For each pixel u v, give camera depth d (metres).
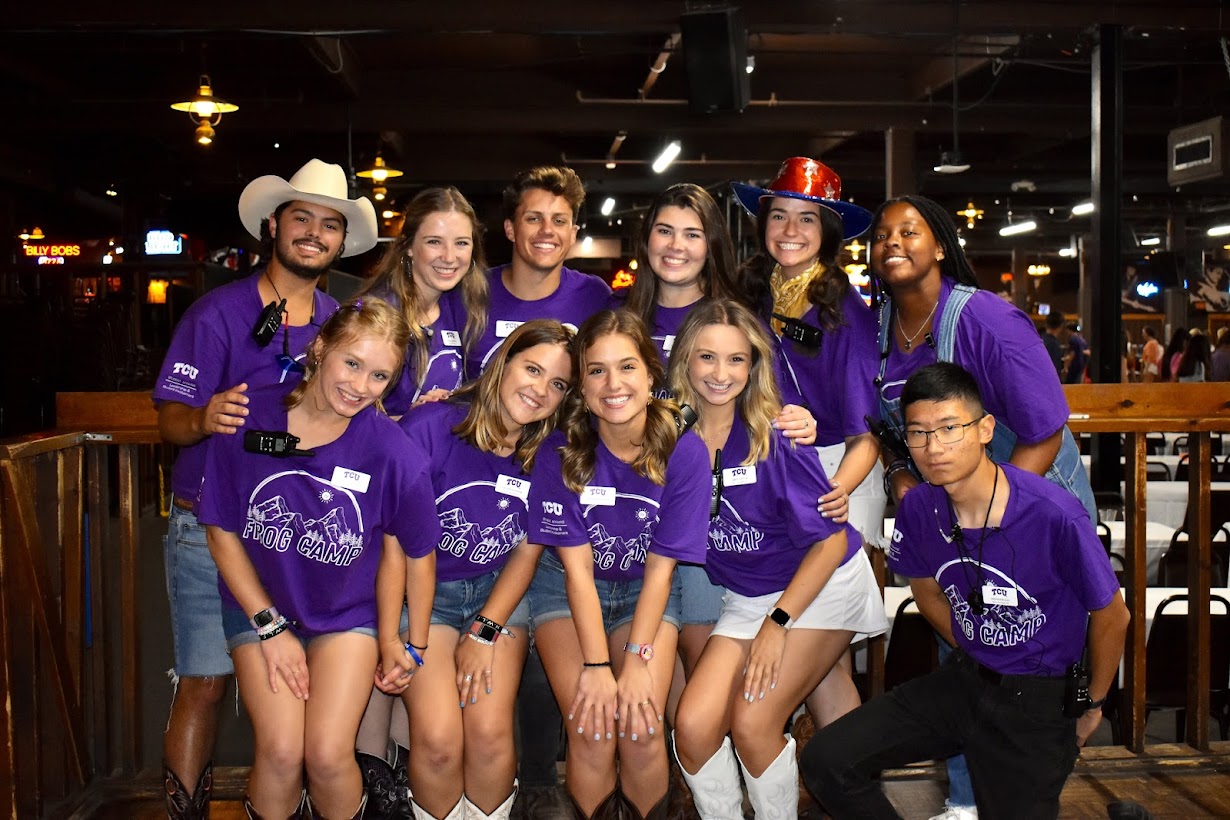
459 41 13.02
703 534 2.62
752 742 2.62
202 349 2.70
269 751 2.44
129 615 3.27
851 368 2.92
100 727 3.26
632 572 2.77
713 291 3.08
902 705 2.46
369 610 2.57
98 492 3.27
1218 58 12.34
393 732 2.99
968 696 2.39
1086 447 9.12
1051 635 2.32
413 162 19.44
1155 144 17.97
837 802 2.44
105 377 11.67
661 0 9.67
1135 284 20.50
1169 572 3.96
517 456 2.70
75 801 3.09
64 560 3.14
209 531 2.50
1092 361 9.23
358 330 2.37
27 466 2.92
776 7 9.65
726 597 2.87
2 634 2.71
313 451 2.45
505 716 2.63
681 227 2.99
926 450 2.28
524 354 2.61
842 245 3.08
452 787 2.57
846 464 2.87
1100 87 9.50
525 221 3.13
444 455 2.70
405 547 2.53
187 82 13.90
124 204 20.30
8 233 17.16
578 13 9.69
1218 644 3.44
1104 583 2.23
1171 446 8.79
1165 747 3.39
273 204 2.79
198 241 20.34
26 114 14.90
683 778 2.84
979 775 2.40
